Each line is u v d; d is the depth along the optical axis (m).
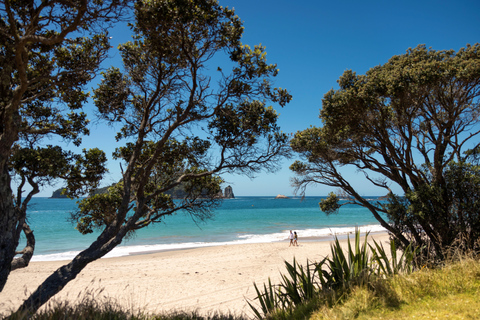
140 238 32.16
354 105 11.77
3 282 4.38
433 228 10.40
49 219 53.28
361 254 5.03
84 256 5.38
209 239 31.28
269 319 4.49
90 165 7.66
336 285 4.71
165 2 5.90
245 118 7.86
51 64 6.88
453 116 11.51
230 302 11.07
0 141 4.45
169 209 8.36
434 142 12.17
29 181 6.21
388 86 10.86
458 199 10.19
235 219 56.25
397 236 11.50
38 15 5.39
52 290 4.84
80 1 5.10
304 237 32.41
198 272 15.98
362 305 3.64
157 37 6.39
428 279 4.12
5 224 4.48
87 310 4.27
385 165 12.89
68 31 5.04
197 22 6.56
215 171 7.46
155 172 8.66
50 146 7.01
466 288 3.78
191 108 7.70
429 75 10.12
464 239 8.45
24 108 7.39
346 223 48.62
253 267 17.27
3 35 5.35
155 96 7.15
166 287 13.16
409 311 3.38
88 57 7.06
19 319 3.78
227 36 7.04
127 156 8.59
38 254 22.89
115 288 12.98
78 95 7.73
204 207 8.29
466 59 11.39
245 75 7.51
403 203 11.54
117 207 8.37
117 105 8.02
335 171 14.05
